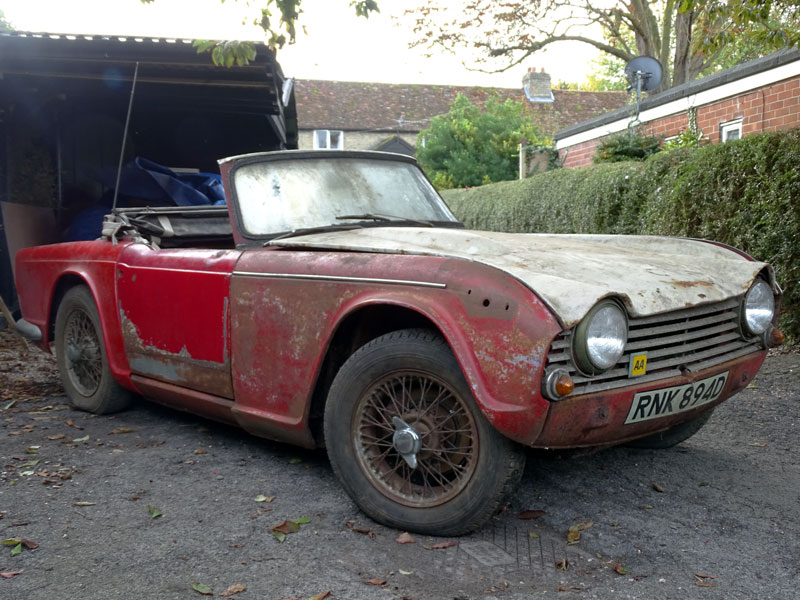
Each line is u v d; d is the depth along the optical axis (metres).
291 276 2.85
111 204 5.78
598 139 14.12
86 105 8.86
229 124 10.50
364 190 3.57
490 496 2.37
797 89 9.27
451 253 2.62
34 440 3.64
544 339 2.17
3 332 6.82
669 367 2.55
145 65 7.12
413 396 2.60
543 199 9.90
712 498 2.91
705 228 6.53
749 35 6.46
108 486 2.99
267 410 2.99
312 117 34.09
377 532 2.56
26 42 6.70
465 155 22.39
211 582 2.18
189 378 3.36
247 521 2.64
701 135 11.16
